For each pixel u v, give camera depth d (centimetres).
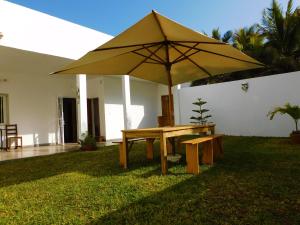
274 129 965
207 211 275
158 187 366
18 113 1048
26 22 733
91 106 1298
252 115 1028
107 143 1067
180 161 554
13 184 424
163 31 418
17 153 838
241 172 429
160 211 279
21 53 763
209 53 535
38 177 468
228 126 1103
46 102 1147
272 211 268
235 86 1077
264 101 993
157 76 684
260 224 241
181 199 313
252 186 350
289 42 1545
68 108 1287
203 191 339
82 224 257
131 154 684
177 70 653
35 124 1100
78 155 732
